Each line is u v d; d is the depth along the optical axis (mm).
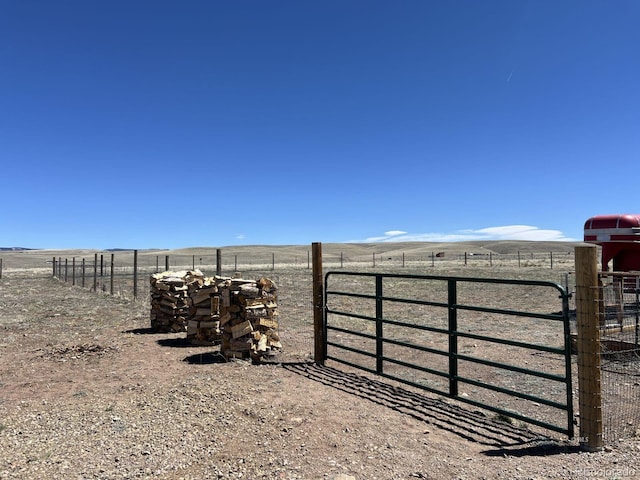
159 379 7719
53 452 4699
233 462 4465
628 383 7316
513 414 5684
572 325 13047
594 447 4836
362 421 5719
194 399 6477
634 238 13250
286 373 8250
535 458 4613
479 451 4824
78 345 10516
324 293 9172
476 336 6223
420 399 6820
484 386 6152
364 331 12914
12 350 10383
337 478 4074
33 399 6691
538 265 42406
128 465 4398
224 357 9258
